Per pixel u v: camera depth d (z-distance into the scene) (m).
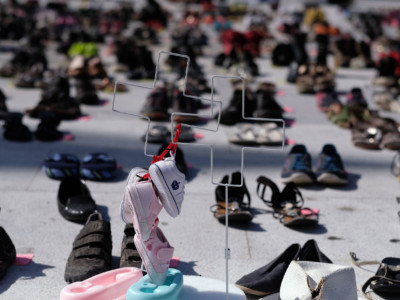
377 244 4.33
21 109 8.03
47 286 3.67
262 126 6.79
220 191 4.67
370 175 5.79
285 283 3.21
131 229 3.94
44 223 4.55
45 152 6.20
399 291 3.56
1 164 5.79
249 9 25.80
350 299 3.13
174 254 4.12
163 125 7.32
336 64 12.36
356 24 21.25
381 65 10.02
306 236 4.44
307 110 8.36
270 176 5.68
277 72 11.58
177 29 16.16
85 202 4.64
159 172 2.96
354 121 7.12
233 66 10.74
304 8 25.11
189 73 9.12
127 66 11.09
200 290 3.37
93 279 3.35
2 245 3.81
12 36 15.30
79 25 17.25
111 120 7.57
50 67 11.59
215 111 8.10
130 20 21.44
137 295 3.07
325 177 5.36
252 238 4.38
